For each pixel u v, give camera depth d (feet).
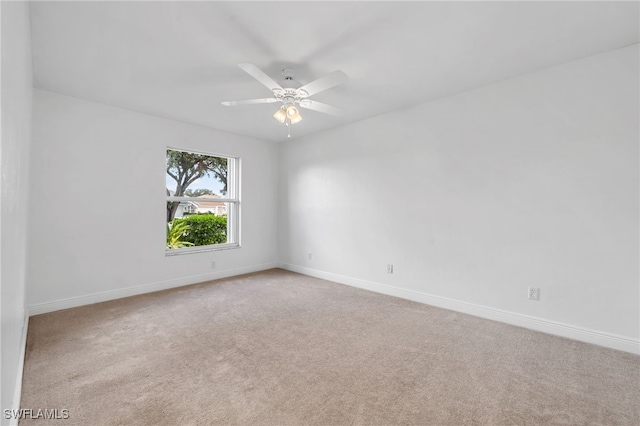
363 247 13.37
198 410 5.40
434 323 9.42
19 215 5.26
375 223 12.92
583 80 8.05
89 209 11.03
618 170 7.62
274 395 5.83
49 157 10.18
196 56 7.88
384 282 12.62
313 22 6.47
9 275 3.81
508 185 9.36
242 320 9.60
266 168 17.06
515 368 6.82
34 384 6.07
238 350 7.61
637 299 7.42
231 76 9.01
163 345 7.85
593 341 7.96
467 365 6.95
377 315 10.09
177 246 14.20
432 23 6.51
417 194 11.54
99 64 8.31
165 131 12.96
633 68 7.40
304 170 16.08
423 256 11.41
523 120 9.04
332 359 7.20
